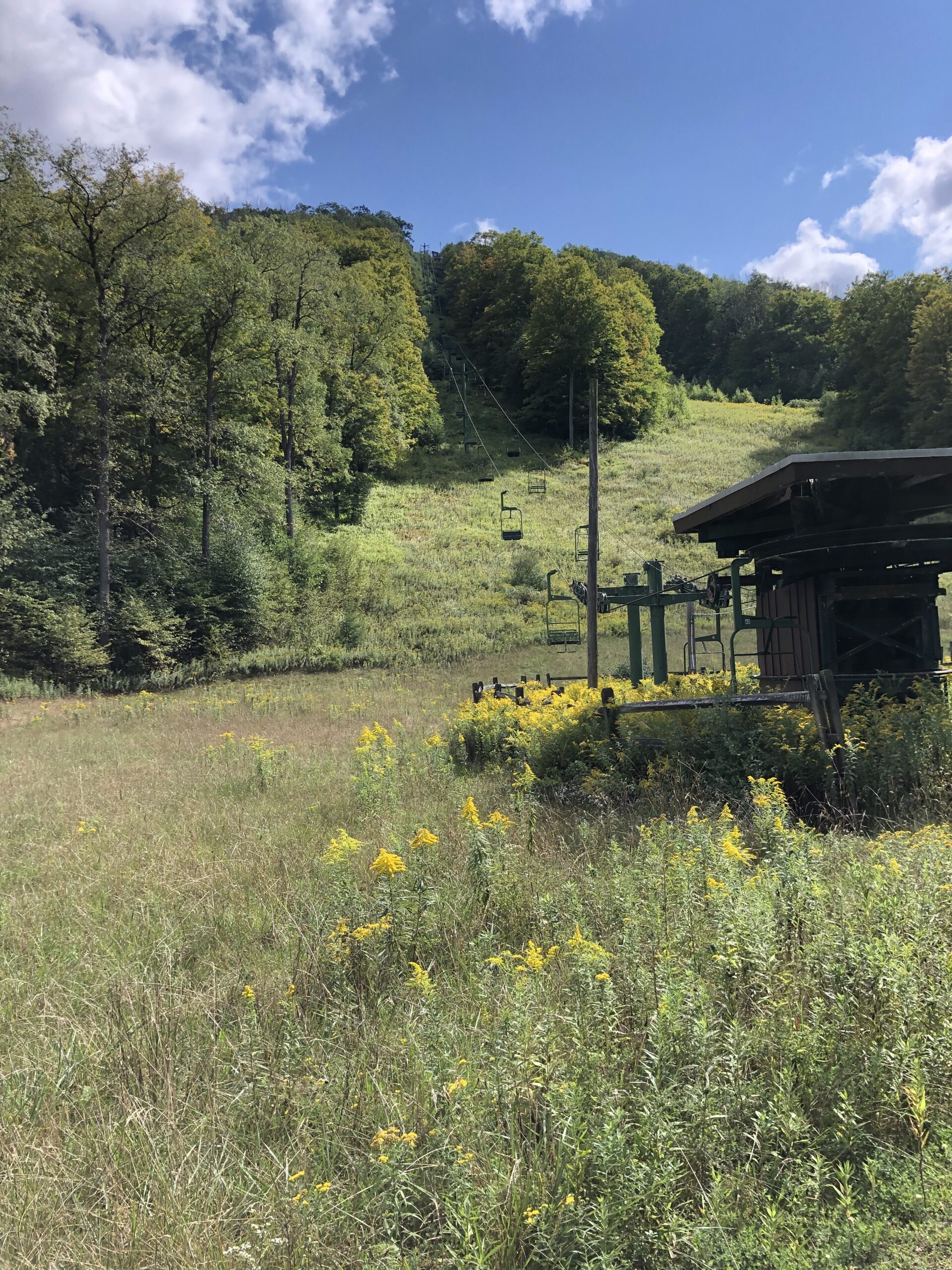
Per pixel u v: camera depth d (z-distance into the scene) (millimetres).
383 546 46438
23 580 28812
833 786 6199
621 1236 2129
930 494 8938
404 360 71562
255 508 37281
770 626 10000
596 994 2959
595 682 14500
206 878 5773
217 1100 3049
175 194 29656
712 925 3523
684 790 6777
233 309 33375
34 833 8078
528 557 41781
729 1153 2445
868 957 2838
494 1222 2240
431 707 17797
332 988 3912
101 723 19281
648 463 64750
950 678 8586
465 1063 2869
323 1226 2340
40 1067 3416
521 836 5957
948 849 4086
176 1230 2369
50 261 29875
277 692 24500
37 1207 2545
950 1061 2561
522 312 97188
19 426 29172
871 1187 2260
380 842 6211
